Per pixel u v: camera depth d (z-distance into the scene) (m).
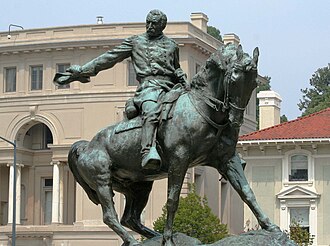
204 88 11.52
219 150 11.64
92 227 68.88
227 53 11.16
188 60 68.69
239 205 77.62
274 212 55.62
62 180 71.50
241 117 11.06
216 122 11.46
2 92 72.75
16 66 72.31
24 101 72.00
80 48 69.44
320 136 54.44
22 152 73.38
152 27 12.45
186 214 49.44
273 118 64.31
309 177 55.19
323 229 54.75
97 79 70.00
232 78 10.88
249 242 11.16
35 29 71.12
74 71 12.82
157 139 11.70
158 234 12.80
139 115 12.09
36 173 74.44
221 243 11.30
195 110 11.50
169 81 12.26
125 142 12.02
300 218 55.38
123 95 69.25
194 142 11.48
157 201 66.50
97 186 12.30
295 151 55.47
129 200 12.89
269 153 55.88
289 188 55.34
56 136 70.81
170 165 11.58
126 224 12.87
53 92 71.06
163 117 11.59
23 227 71.12
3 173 74.50
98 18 74.44
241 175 11.70
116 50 12.69
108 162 12.22
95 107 69.88
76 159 12.62
